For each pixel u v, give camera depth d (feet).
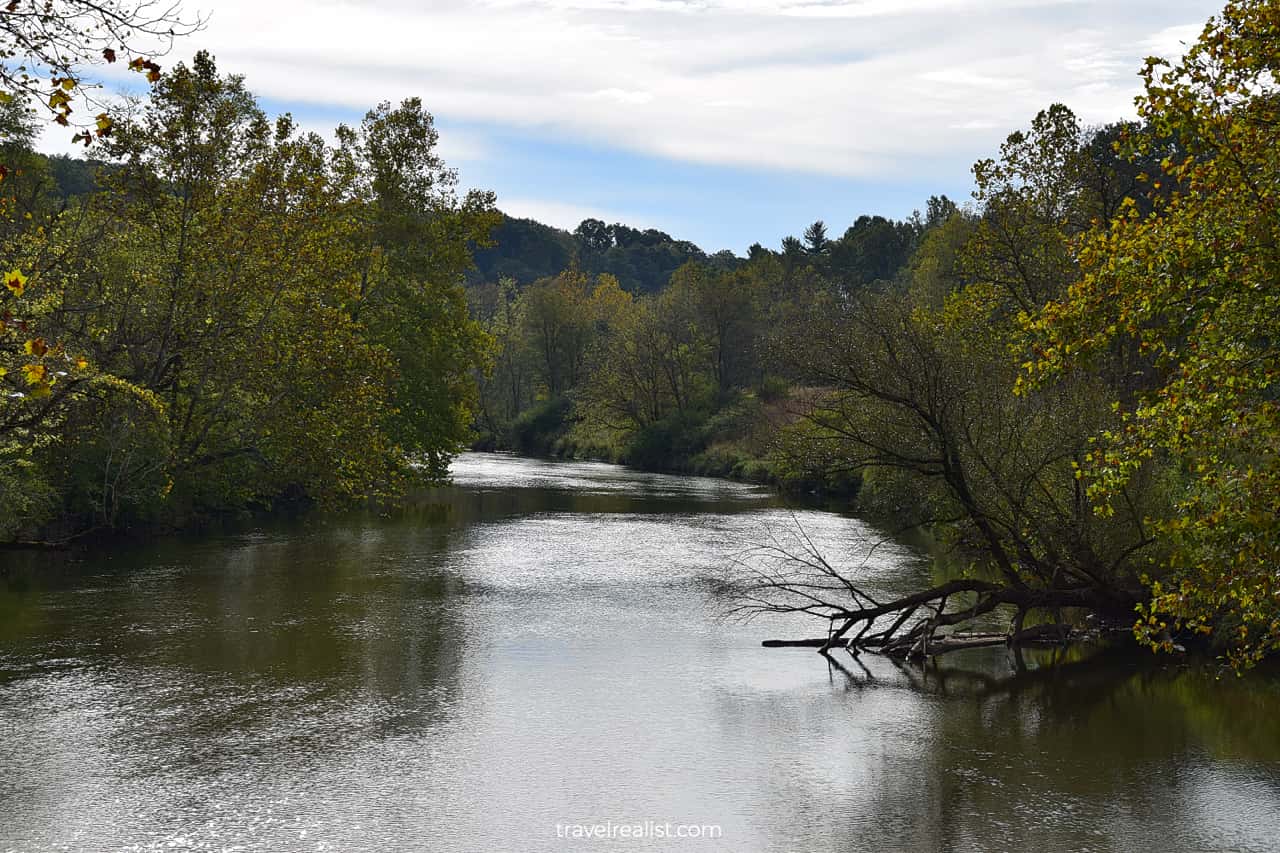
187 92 98.53
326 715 57.82
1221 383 36.29
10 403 60.08
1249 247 36.09
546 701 61.26
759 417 211.00
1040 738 55.72
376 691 62.34
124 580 94.43
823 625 82.17
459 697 61.57
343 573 100.63
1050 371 40.45
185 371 99.60
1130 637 77.20
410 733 55.21
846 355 76.23
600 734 55.77
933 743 54.95
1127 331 38.09
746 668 69.51
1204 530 37.47
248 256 98.53
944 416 74.43
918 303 103.86
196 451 102.94
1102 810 46.09
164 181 100.07
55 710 57.57
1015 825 44.57
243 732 54.75
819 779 49.73
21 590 88.84
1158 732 56.80
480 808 45.70
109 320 94.12
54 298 71.77
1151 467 75.36
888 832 43.70
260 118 104.78
